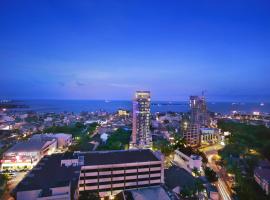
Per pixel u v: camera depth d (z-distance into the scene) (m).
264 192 138.50
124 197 122.44
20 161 182.00
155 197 121.06
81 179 128.38
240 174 156.38
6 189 135.75
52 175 117.25
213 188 144.12
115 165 132.88
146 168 138.62
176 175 149.25
